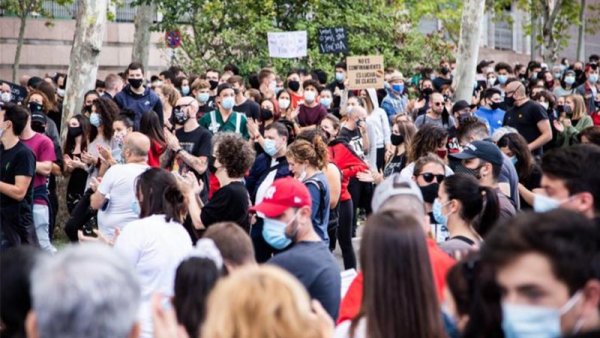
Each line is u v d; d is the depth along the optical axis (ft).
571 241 21.27
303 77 104.12
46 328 18.89
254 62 129.08
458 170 45.80
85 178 72.59
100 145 68.85
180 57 136.87
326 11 139.85
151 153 60.75
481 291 24.52
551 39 180.34
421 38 148.97
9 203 55.42
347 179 63.26
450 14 176.65
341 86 105.50
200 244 30.32
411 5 170.19
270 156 58.39
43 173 61.21
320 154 51.80
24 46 157.89
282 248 37.58
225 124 73.77
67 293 18.76
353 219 68.49
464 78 112.78
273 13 134.10
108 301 18.89
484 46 215.51
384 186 34.35
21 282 24.91
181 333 28.76
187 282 29.04
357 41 138.41
